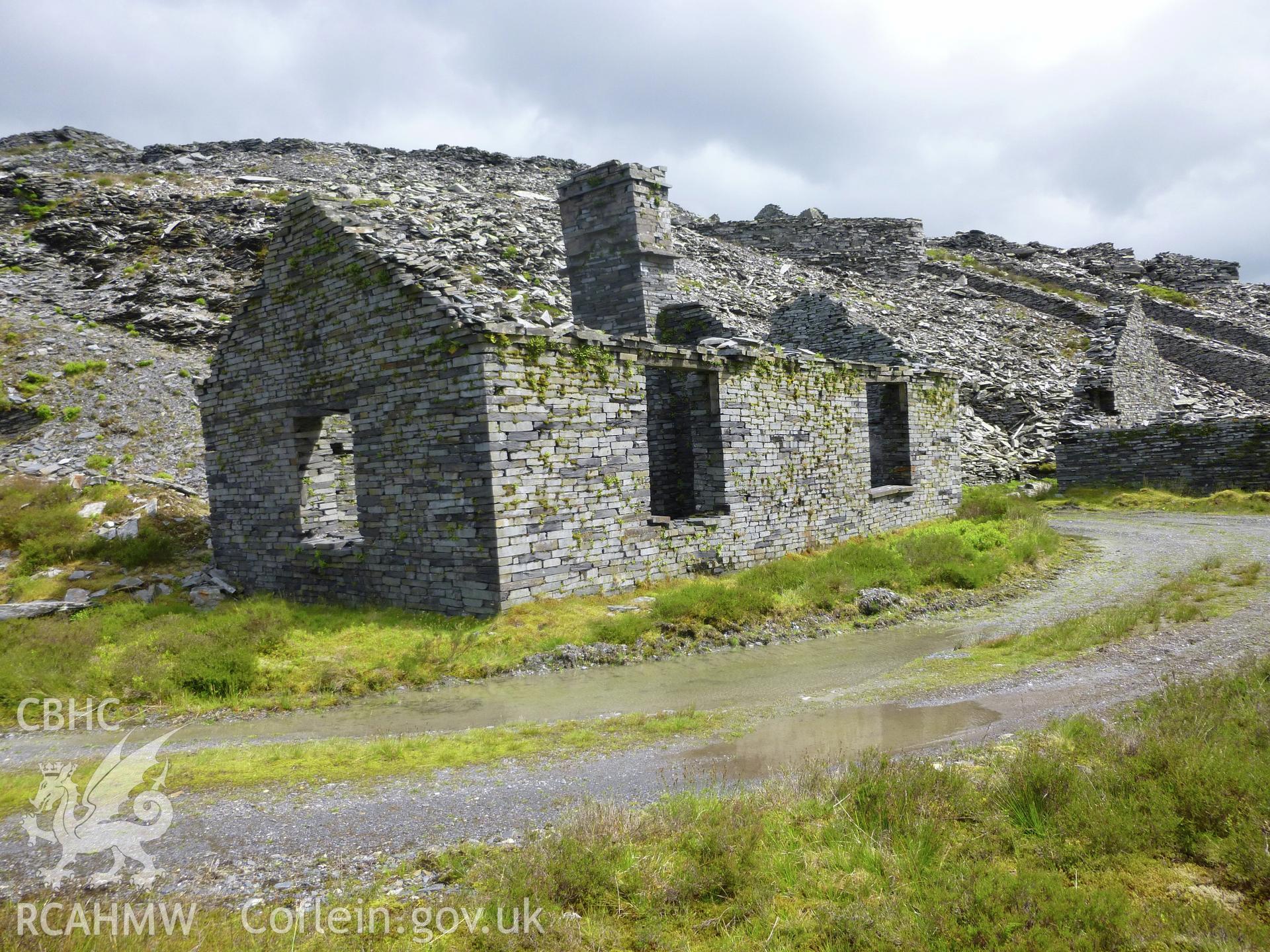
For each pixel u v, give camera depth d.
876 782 5.76
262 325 15.93
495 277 27.52
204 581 16.31
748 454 16.95
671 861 5.07
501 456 12.36
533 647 11.16
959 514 24.05
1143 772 5.61
